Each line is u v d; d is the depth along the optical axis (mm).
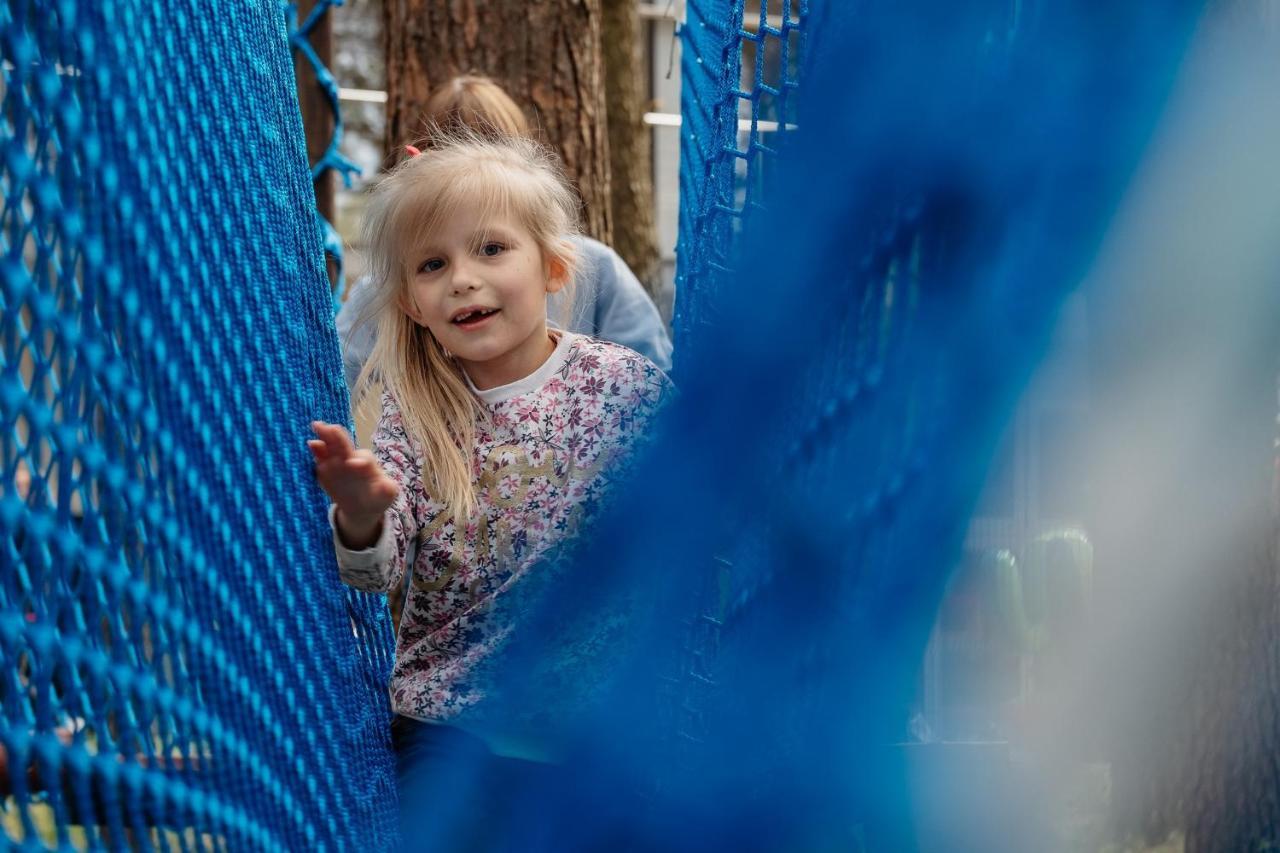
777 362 908
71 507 925
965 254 818
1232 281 1161
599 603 1183
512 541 1898
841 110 856
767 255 901
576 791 1246
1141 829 2609
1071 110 786
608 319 2969
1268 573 2492
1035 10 786
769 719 999
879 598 896
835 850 1030
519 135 2850
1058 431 1382
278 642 1404
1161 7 772
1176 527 2367
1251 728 2629
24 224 898
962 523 858
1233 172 873
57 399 927
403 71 4156
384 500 1676
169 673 1083
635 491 1027
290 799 1353
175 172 1272
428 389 1991
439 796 1760
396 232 1979
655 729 1220
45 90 946
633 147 6406
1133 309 1261
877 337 855
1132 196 806
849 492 885
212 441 1275
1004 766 1873
